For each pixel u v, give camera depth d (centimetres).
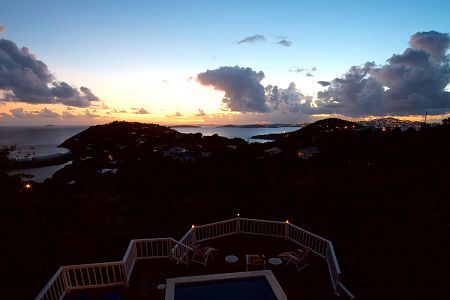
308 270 824
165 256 897
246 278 625
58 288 682
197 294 603
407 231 405
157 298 705
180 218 1806
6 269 636
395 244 405
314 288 736
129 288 747
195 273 818
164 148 7781
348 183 2195
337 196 1892
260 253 938
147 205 2105
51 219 930
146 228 1666
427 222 393
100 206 1230
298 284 755
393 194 1677
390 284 388
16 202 708
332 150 4050
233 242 1020
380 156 2936
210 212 1878
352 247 1092
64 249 1008
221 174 2906
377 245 500
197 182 2742
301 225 1491
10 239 664
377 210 1477
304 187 2269
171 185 2645
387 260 404
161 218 1844
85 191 1306
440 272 352
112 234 1240
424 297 357
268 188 2384
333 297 698
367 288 420
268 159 3897
